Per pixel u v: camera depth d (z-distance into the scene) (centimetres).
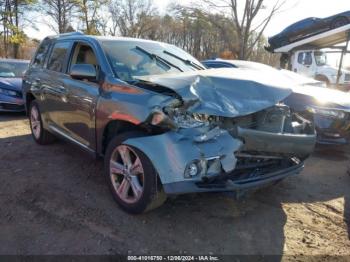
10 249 286
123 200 345
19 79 902
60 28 2584
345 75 1430
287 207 382
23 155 518
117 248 291
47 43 562
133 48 441
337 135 580
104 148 387
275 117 346
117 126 362
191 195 390
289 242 311
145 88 335
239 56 2012
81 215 341
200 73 363
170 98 306
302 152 366
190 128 295
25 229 315
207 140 296
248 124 327
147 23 4159
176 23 3678
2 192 389
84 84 409
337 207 390
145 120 308
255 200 395
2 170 455
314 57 1377
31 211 347
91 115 386
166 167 292
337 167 540
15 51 2409
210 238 311
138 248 292
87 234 309
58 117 479
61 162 489
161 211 353
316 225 346
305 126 389
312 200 406
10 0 2264
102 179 430
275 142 328
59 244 294
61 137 483
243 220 346
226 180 309
